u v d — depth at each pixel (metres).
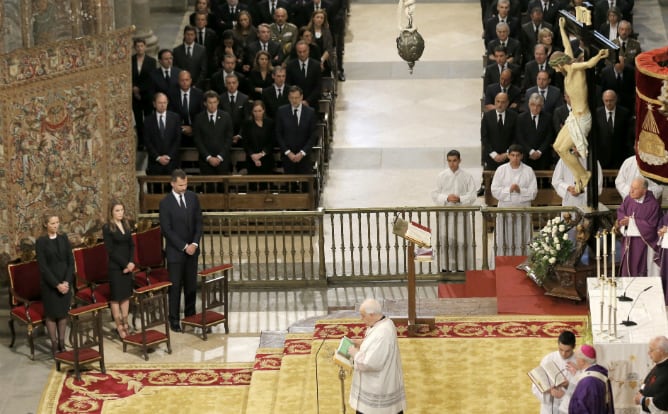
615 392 35.50
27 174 49.22
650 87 35.44
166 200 47.50
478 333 41.19
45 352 45.81
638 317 36.28
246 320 48.09
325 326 42.59
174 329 47.41
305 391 38.75
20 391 43.03
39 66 48.47
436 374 38.81
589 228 43.94
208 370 44.31
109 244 45.94
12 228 49.28
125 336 45.75
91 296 46.75
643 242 43.44
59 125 49.88
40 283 45.00
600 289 37.78
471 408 37.03
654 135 35.81
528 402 37.28
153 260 49.03
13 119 48.19
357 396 34.81
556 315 42.69
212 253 49.50
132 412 41.53
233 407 41.75
